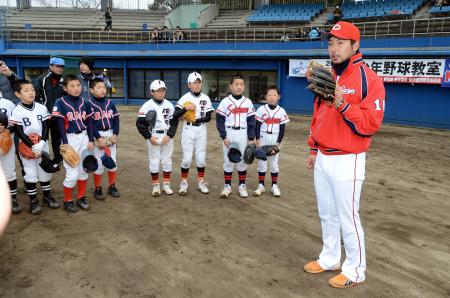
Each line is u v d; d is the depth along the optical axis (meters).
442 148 9.72
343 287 3.24
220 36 19.61
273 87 5.54
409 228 4.55
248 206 5.21
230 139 5.45
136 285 3.23
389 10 19.61
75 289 3.16
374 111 2.80
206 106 5.55
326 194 3.28
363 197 5.70
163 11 27.03
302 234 4.33
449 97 12.56
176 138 10.44
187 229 4.39
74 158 4.62
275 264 3.63
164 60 18.91
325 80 2.65
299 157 8.35
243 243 4.07
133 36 21.05
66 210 4.90
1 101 5.00
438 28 14.40
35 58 19.73
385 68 13.37
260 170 5.68
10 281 3.26
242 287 3.23
